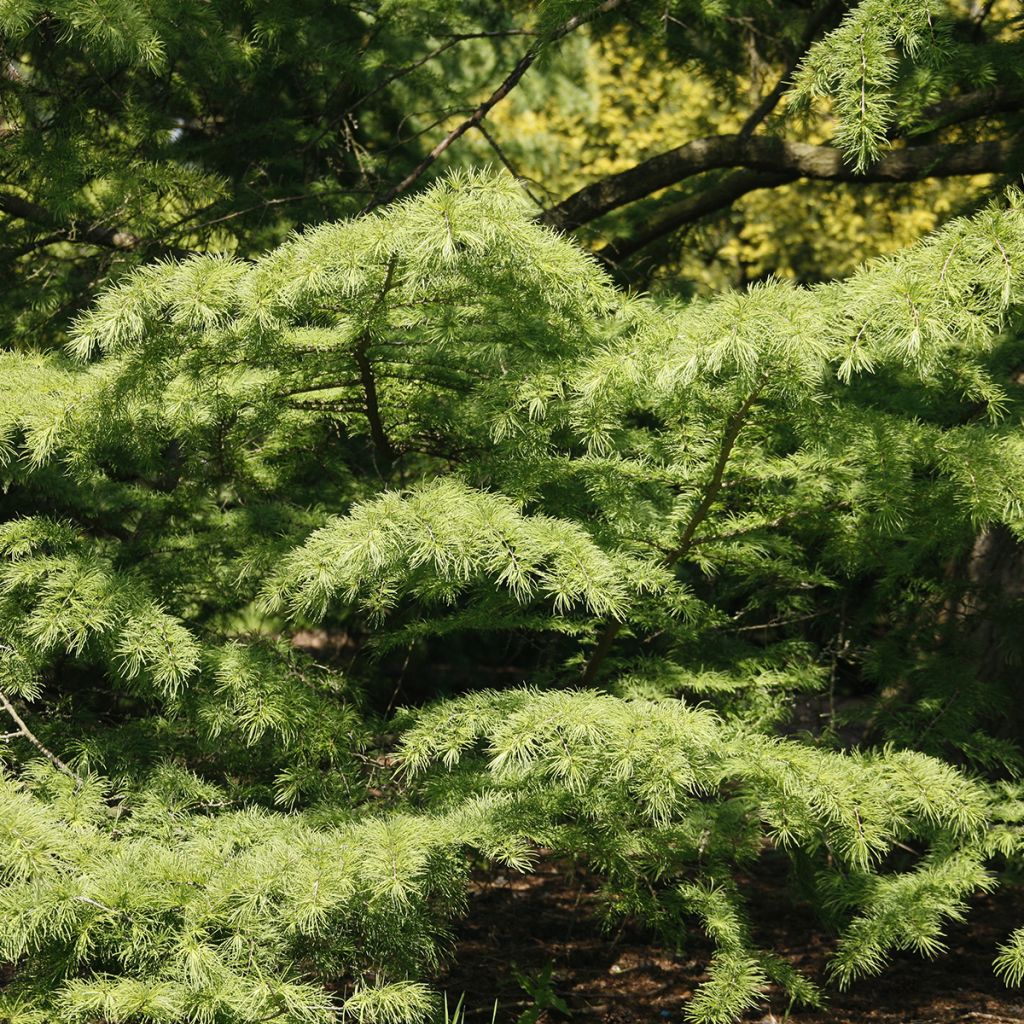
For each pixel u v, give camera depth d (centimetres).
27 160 402
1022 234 205
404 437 356
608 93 948
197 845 241
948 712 373
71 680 373
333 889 213
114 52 358
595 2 428
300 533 350
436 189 227
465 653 728
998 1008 388
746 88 699
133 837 274
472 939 436
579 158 968
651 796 242
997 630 454
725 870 324
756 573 358
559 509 318
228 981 215
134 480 416
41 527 304
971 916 472
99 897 210
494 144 526
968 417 356
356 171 609
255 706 285
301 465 394
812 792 254
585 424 269
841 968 308
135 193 416
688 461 302
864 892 312
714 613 367
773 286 222
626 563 296
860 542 317
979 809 259
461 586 325
